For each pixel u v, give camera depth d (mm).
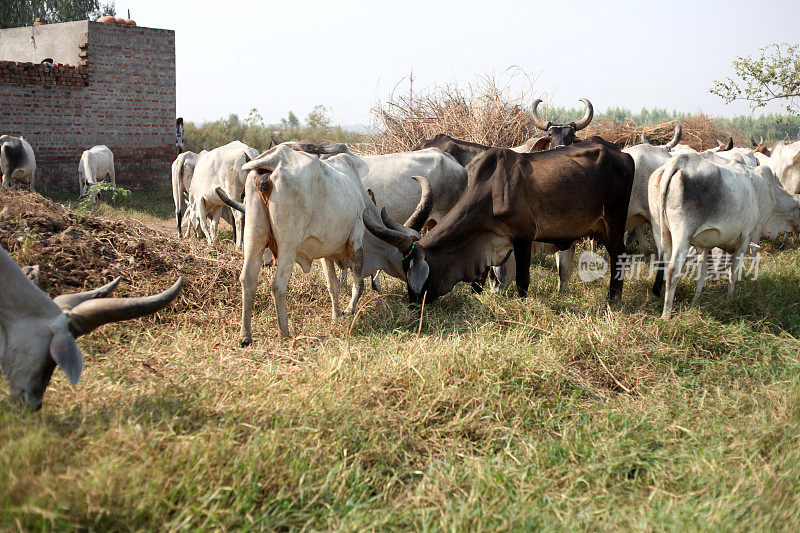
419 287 5711
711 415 3949
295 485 2885
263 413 3490
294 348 4969
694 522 2674
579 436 3578
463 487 3062
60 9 31625
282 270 4996
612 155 6590
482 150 8336
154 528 2471
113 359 4289
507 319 5500
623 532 2631
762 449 3461
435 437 3506
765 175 6805
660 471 3254
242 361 4473
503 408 3898
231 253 7043
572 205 6234
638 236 8695
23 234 5656
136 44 16016
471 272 6125
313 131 28000
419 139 12156
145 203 14703
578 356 4809
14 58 17203
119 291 5465
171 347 4637
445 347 4559
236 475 2805
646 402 4168
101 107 15695
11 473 2449
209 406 3570
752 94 11500
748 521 2689
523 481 3078
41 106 14820
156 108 16547
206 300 5762
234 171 8375
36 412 3225
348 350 4465
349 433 3359
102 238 6230
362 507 2811
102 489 2514
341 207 5320
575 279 7402
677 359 4883
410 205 7273
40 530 2322
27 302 3240
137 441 2947
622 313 5703
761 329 5652
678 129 8312
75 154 15453
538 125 9109
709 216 5785
